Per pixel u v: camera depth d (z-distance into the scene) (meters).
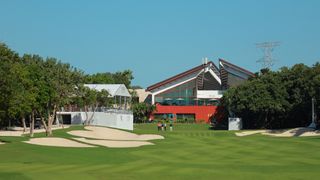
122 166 31.12
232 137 70.19
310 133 75.56
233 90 105.31
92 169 29.16
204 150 46.88
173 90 139.38
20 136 59.03
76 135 67.12
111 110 95.88
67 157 37.28
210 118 130.75
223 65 132.62
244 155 41.50
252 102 97.75
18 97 49.22
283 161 35.69
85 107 92.50
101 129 77.62
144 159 37.34
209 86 146.38
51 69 63.56
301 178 25.25
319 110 86.25
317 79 80.25
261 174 26.81
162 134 76.62
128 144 55.16
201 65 138.50
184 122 128.88
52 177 25.00
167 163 33.78
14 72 48.75
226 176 26.14
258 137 70.31
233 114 108.88
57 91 63.28
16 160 34.56
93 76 128.88
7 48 53.34
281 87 97.25
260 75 109.81
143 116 131.50
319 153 42.78
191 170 28.78
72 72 66.69
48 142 50.84
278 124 101.50
